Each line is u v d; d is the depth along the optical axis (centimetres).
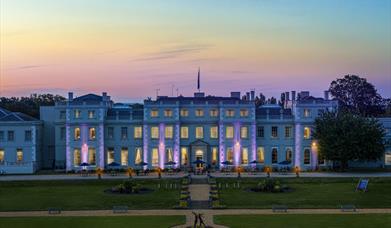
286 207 7612
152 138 12569
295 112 12712
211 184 10069
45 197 8788
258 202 8288
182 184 10025
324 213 7281
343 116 12250
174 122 12531
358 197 8688
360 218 6875
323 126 12162
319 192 9225
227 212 7431
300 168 12600
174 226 6406
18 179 10569
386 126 13238
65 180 10331
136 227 6353
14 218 6975
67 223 6600
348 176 10819
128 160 12675
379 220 6725
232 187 9825
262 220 6756
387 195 8894
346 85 19500
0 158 12556
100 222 6669
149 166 12544
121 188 9338
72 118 12531
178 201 8369
